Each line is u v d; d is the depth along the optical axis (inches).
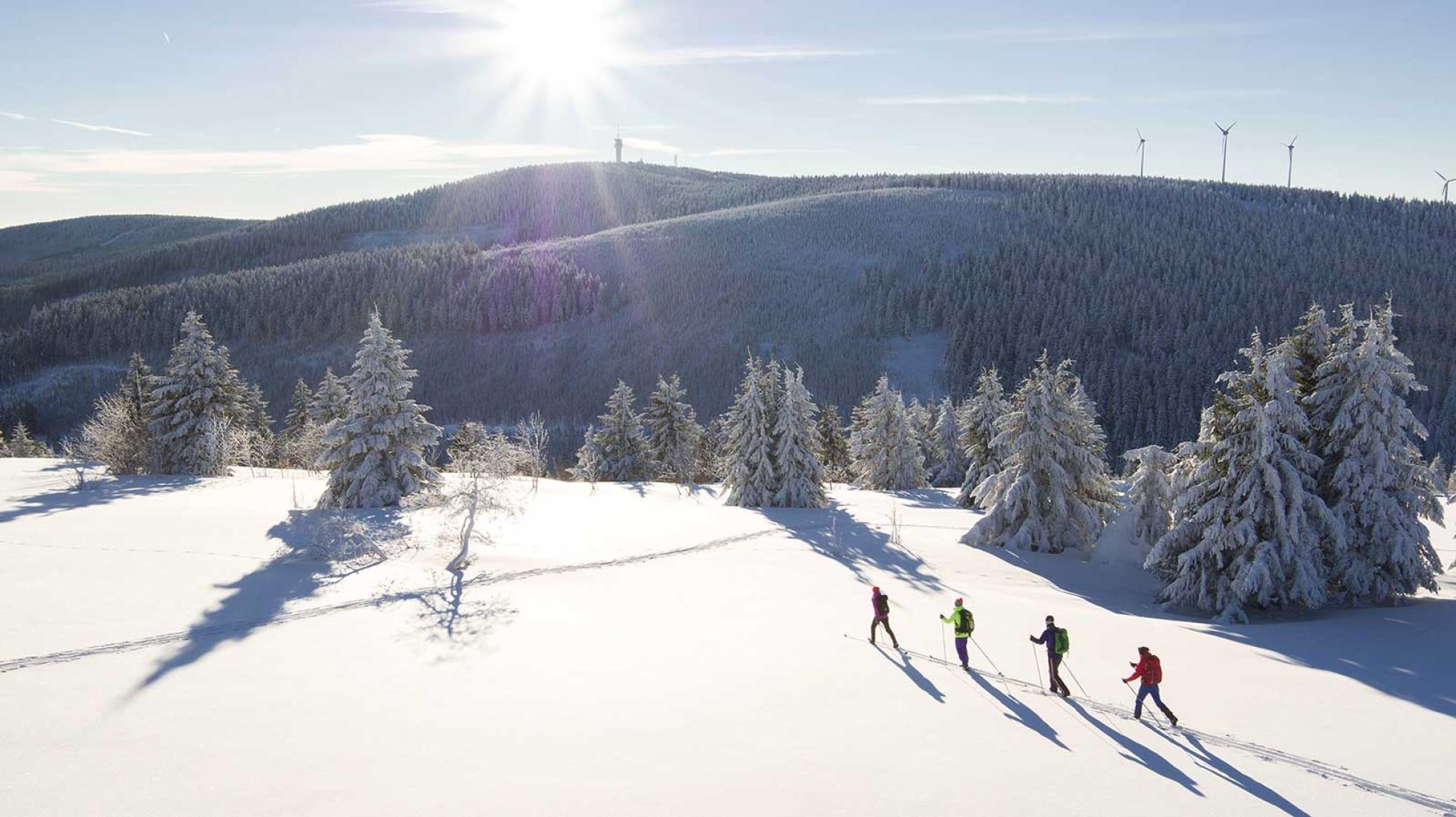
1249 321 6678.2
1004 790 466.9
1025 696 636.1
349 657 730.8
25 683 655.8
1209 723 581.3
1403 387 1033.5
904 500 2121.1
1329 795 465.7
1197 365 5944.9
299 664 711.7
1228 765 507.5
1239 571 1005.2
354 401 1565.0
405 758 514.6
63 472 2000.5
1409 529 1002.7
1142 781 482.0
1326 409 1064.2
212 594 933.2
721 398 6953.7
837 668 705.0
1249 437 1028.5
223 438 2075.5
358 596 944.9
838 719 580.4
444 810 443.5
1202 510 1048.2
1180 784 478.9
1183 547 1083.9
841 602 965.2
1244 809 447.8
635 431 2630.4
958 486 2751.0
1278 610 1033.5
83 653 732.7
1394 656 782.5
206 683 659.4
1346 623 929.5
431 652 749.3
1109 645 796.6
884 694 634.2
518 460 2213.3
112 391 6491.1
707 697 627.5
